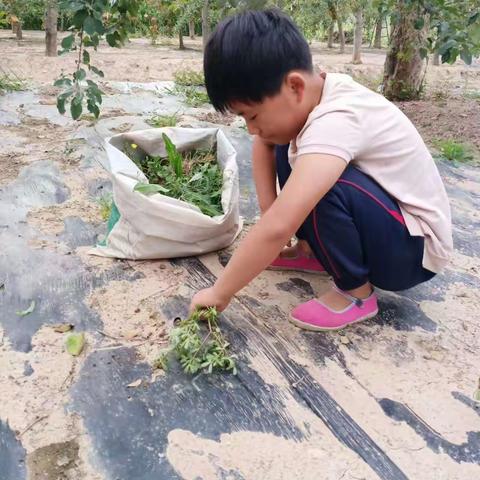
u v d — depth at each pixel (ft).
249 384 4.19
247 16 3.75
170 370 4.27
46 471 3.46
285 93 3.82
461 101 15.53
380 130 4.15
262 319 4.91
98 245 5.91
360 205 4.21
